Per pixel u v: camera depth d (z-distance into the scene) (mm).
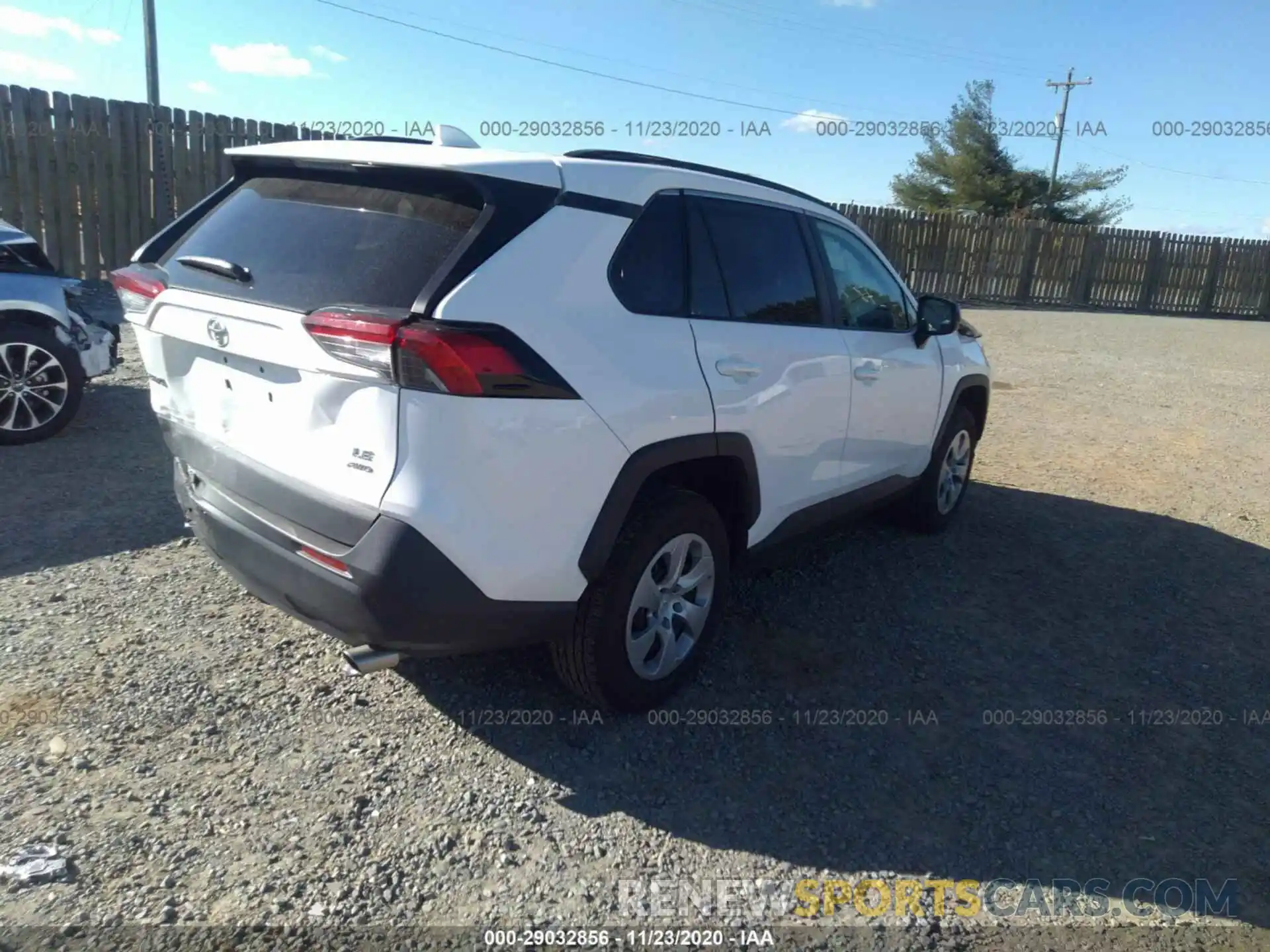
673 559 3434
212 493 3207
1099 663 4207
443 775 3088
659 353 3188
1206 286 24797
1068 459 7766
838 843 2908
